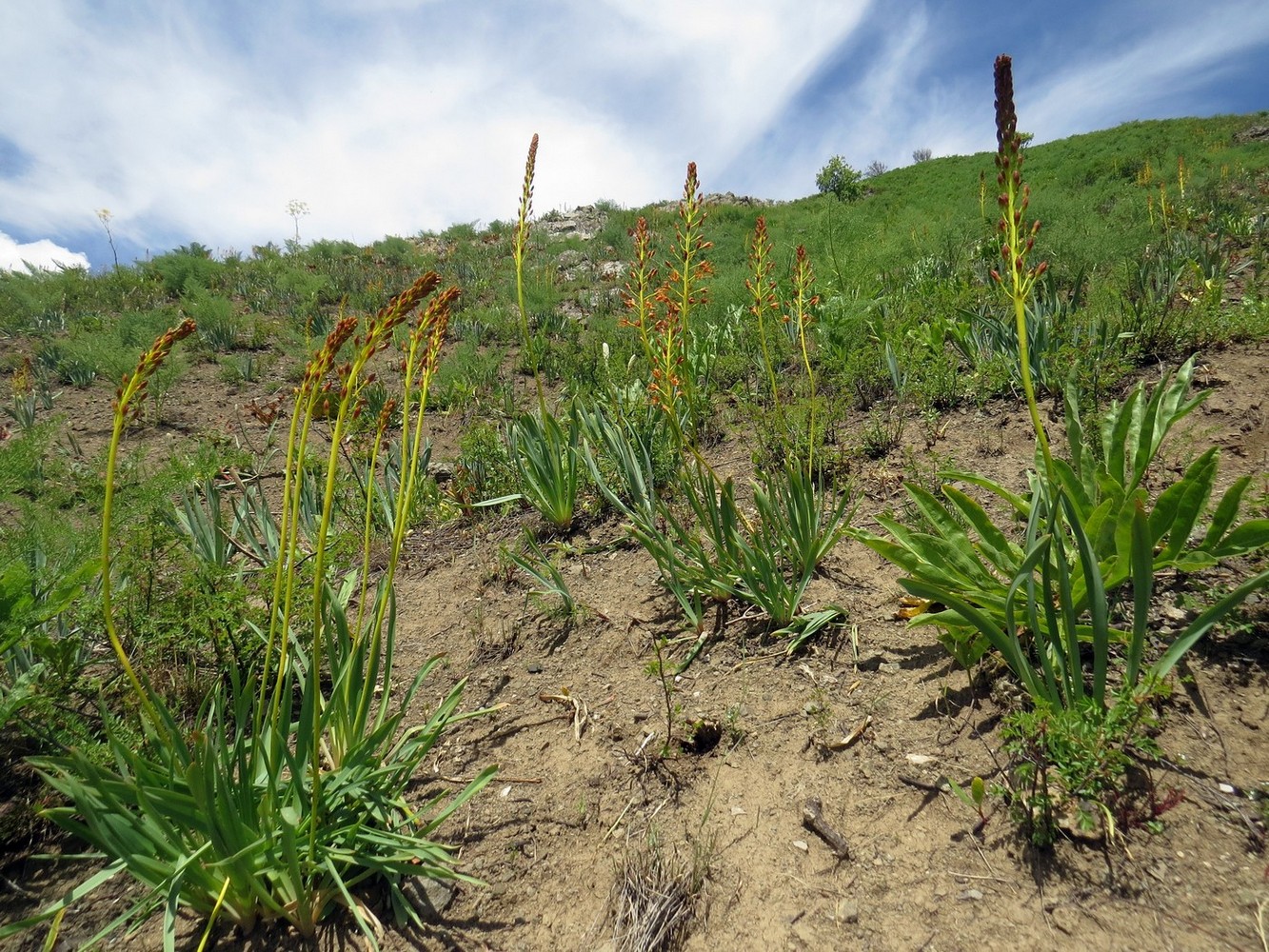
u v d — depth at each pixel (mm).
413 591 3547
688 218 2789
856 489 3652
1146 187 11203
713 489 2904
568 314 11398
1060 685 2156
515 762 2381
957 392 4344
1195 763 1872
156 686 2559
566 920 1822
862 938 1659
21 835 2121
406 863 1834
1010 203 1752
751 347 6258
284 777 2150
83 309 11484
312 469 4184
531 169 3410
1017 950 1562
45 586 2316
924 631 2617
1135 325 4445
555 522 3941
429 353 1868
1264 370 3812
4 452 2916
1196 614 2291
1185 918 1544
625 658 2820
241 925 1833
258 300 12195
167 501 3070
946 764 2057
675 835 2021
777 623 2812
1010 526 2979
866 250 7652
